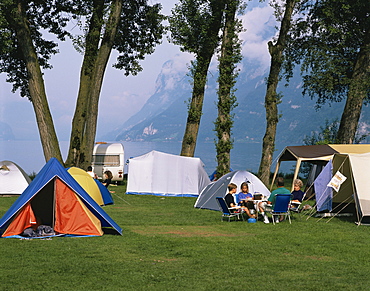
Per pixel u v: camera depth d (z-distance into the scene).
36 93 25.30
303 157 20.16
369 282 7.40
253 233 12.21
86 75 28.27
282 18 28.48
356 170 14.35
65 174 11.33
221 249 9.90
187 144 27.98
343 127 29.72
